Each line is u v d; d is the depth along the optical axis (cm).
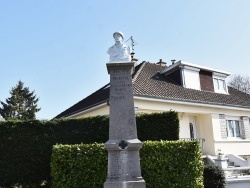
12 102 5216
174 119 1198
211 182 1162
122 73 857
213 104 2050
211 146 2053
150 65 2408
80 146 1016
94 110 1898
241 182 1276
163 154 990
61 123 1205
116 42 883
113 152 791
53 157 1009
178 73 2234
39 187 1147
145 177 969
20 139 1158
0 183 1109
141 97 1688
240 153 2205
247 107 2308
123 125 820
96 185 976
